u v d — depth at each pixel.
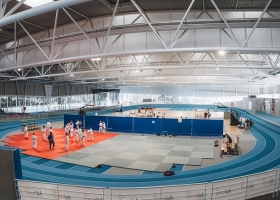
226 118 43.16
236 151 20.02
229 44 16.53
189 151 20.97
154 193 9.72
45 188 10.27
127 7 15.84
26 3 14.32
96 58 18.81
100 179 14.46
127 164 17.22
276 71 34.66
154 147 22.52
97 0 14.98
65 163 17.73
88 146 22.92
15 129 33.50
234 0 14.42
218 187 10.27
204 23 15.50
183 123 28.08
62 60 18.38
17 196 10.80
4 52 24.64
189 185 9.91
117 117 30.67
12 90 45.16
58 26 19.92
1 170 10.99
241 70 37.91
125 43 18.86
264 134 29.75
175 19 16.55
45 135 25.95
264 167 16.81
